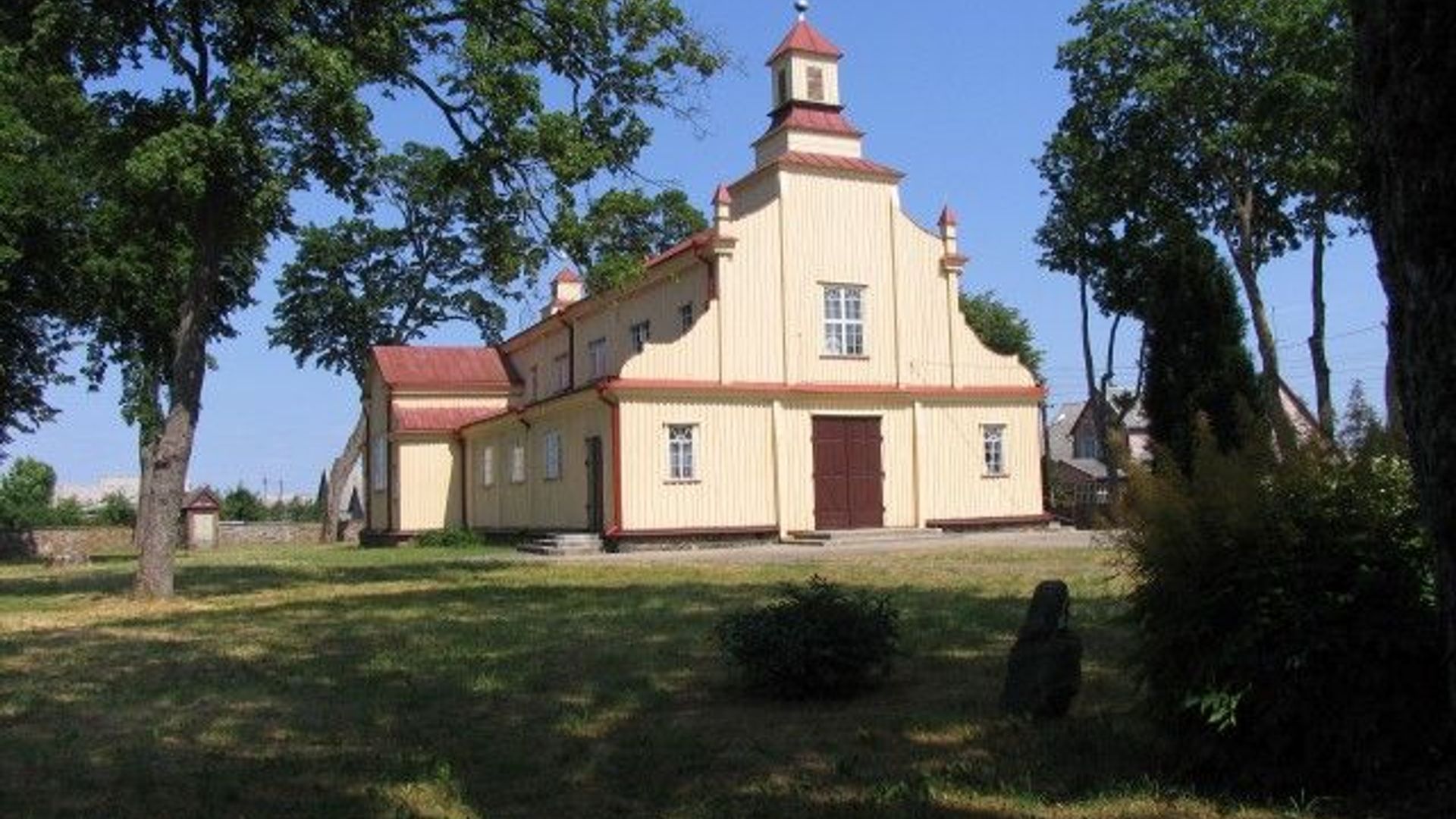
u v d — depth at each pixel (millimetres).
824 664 8633
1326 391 36750
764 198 32750
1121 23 37094
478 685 9703
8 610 17688
